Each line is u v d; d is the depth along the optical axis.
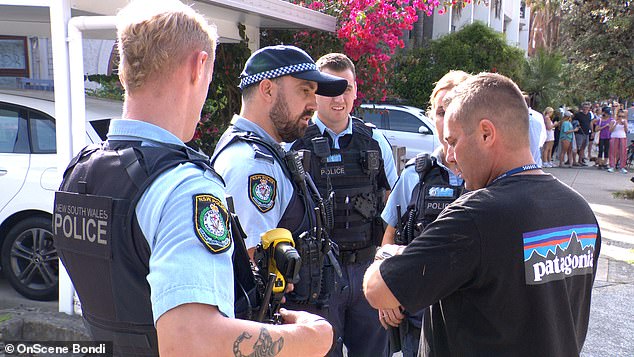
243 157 2.14
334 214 2.80
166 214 1.18
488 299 1.58
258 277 1.68
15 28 5.69
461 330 1.64
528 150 1.71
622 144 15.40
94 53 8.38
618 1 12.18
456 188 2.69
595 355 4.24
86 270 1.30
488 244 1.54
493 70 14.35
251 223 2.07
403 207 2.92
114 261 1.24
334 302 2.67
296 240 2.16
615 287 5.76
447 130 1.78
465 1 7.86
